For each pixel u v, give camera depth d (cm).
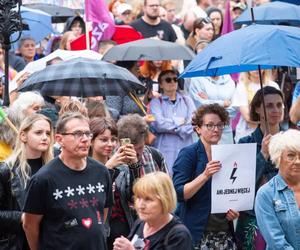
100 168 1449
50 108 1870
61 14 2956
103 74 1798
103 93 1802
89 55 2109
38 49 2841
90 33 2412
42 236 1422
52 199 1405
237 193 1669
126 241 1368
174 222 1378
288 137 1488
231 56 1673
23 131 1521
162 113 2220
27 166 1509
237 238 1712
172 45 2270
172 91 2241
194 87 2358
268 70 2375
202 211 1666
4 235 1497
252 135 1806
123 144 1571
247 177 1670
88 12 2381
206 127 1669
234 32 1722
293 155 1483
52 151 1542
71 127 1412
